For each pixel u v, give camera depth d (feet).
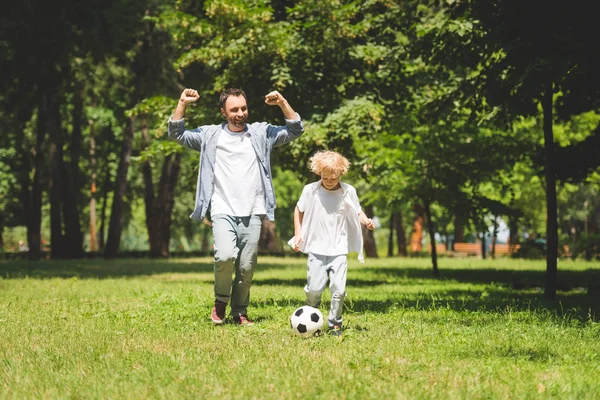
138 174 155.02
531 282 57.62
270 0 53.72
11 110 87.15
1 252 130.93
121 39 79.51
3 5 72.95
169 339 22.85
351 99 53.93
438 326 26.32
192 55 51.70
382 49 53.06
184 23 52.49
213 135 26.23
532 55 36.11
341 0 53.47
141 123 119.55
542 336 23.94
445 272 78.64
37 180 114.42
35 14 73.77
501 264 104.12
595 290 51.49
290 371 17.39
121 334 24.17
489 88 42.86
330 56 52.01
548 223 43.83
